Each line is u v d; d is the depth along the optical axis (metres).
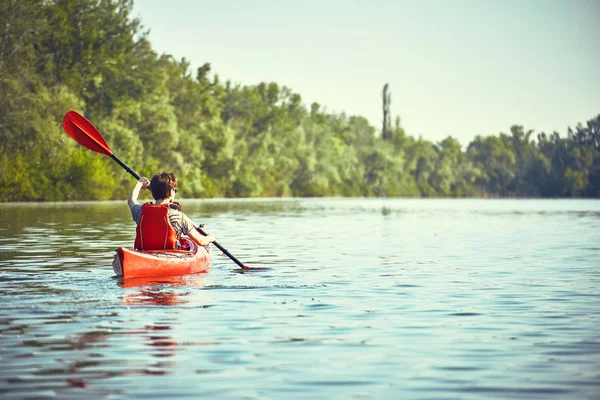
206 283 10.36
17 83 51.88
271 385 5.29
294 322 7.53
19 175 51.44
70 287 9.84
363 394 5.09
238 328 7.20
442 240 19.48
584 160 148.38
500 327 7.34
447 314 8.07
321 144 111.19
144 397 4.98
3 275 11.05
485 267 12.71
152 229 11.14
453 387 5.27
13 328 7.11
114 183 59.12
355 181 124.38
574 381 5.41
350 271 11.98
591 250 16.36
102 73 64.94
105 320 7.54
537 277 11.35
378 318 7.79
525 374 5.60
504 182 157.75
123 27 66.75
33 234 19.86
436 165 152.62
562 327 7.36
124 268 10.40
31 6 55.16
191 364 5.84
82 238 18.52
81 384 5.27
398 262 13.48
